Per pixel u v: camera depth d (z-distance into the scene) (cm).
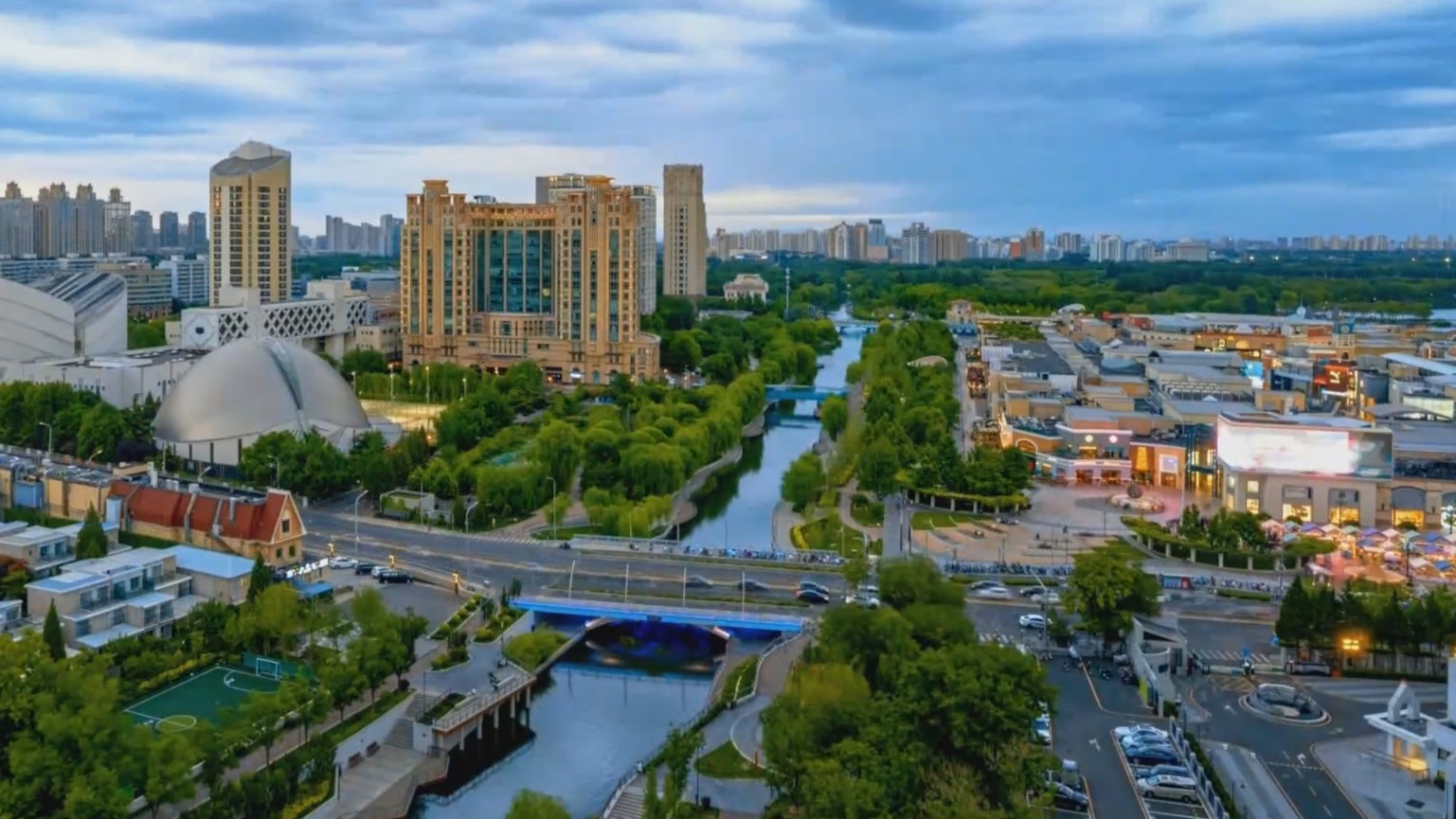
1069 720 18725
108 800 14462
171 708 18975
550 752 19988
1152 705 19288
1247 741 17988
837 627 18975
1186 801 16112
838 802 13838
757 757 18050
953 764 14862
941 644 18350
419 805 18088
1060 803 15875
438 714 19575
